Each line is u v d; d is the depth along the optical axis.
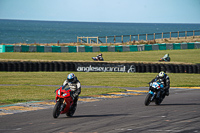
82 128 29.36
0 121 33.03
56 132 27.59
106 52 172.75
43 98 53.06
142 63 113.31
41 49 166.00
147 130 28.30
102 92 63.66
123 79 91.75
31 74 100.19
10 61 110.94
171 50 183.38
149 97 46.00
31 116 36.41
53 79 88.81
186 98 56.66
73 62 111.25
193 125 30.61
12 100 49.78
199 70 111.88
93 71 112.25
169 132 27.38
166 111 40.50
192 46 189.88
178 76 101.62
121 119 34.34
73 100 36.59
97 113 39.09
